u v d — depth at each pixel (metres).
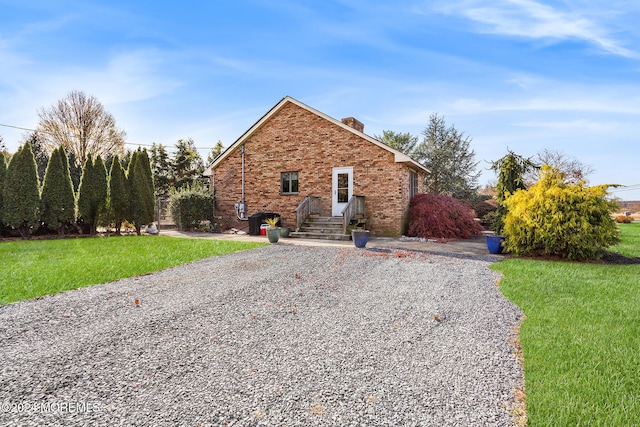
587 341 3.38
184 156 33.69
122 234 14.67
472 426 2.16
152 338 3.47
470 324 3.94
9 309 4.21
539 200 8.50
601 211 8.03
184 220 16.09
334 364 2.96
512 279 5.95
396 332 3.69
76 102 26.23
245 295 4.99
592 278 6.02
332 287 5.48
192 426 2.14
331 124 14.20
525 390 2.56
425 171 16.38
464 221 13.95
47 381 2.66
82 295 4.85
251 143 15.94
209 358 3.06
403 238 12.59
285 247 9.74
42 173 20.44
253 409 2.32
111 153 27.45
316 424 2.17
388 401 2.42
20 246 9.68
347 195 13.91
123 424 2.16
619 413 2.26
